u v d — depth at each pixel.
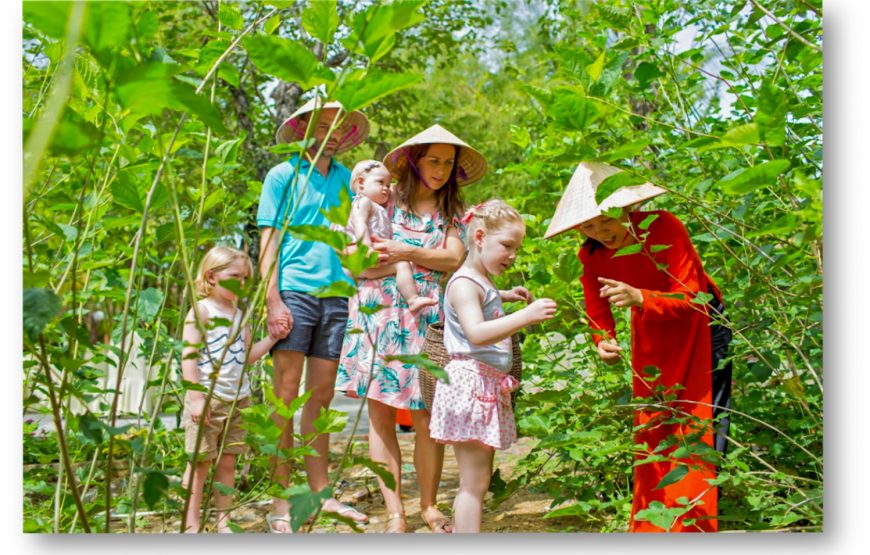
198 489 3.08
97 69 1.94
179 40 7.60
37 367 2.70
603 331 2.92
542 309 2.41
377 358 3.17
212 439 3.13
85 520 1.70
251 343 2.00
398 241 3.29
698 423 2.54
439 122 9.45
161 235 2.24
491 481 3.01
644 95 3.21
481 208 2.67
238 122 7.02
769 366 2.62
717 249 3.35
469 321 2.51
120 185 1.96
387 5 1.45
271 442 2.08
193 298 1.69
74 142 1.12
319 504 1.62
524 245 3.51
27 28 2.54
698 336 2.77
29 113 2.55
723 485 2.71
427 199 3.38
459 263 3.31
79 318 2.43
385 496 3.24
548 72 7.07
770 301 3.05
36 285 1.61
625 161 2.95
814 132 2.72
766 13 2.41
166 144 2.11
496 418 2.55
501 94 11.53
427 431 3.19
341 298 3.46
